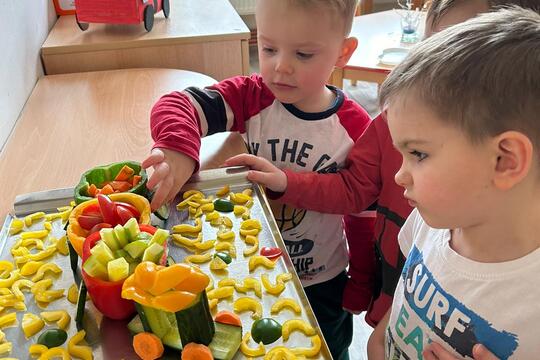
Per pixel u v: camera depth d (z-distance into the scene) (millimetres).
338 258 901
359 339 1282
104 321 517
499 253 452
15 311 529
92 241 522
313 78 767
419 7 2307
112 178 670
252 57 2988
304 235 852
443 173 411
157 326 471
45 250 597
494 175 399
